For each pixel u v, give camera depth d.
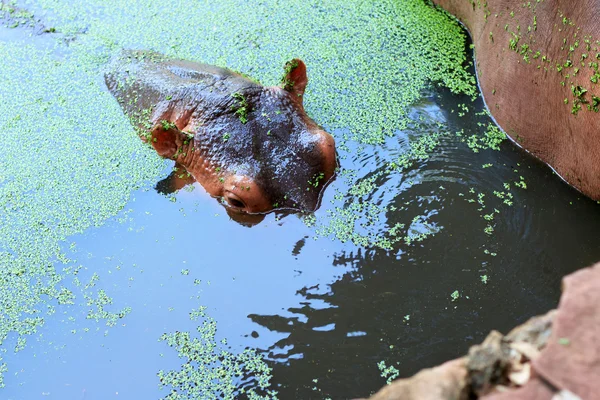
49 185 2.60
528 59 2.52
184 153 2.55
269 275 2.37
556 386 1.57
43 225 2.51
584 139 2.42
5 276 2.42
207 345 2.27
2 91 2.86
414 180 2.54
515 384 1.65
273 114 2.52
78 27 3.09
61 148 2.68
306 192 2.47
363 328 2.27
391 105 2.74
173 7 3.15
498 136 2.64
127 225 2.49
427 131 2.66
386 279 2.35
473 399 1.67
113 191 2.57
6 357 2.28
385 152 2.61
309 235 2.43
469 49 2.92
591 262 2.36
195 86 2.62
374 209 2.47
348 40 2.96
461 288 2.32
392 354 2.23
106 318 2.33
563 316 1.70
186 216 2.49
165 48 2.97
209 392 2.21
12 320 2.34
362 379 2.21
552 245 2.40
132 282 2.38
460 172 2.55
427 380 1.70
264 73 2.85
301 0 3.14
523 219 2.45
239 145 2.49
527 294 2.31
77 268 2.42
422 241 2.41
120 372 2.25
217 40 2.99
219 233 2.45
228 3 3.15
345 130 2.66
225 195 2.48
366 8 3.09
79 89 2.84
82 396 2.22
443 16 3.05
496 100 2.67
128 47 2.99
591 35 2.34
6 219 2.53
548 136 2.53
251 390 2.21
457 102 2.74
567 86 2.42
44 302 2.37
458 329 2.26
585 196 2.49
